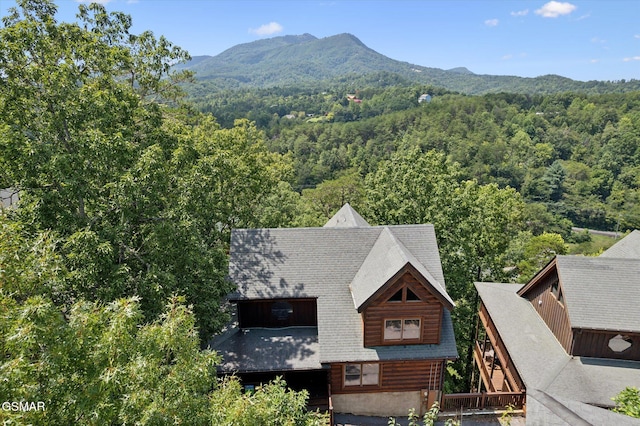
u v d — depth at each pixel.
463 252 31.73
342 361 19.02
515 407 20.22
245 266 22.11
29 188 16.94
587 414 12.15
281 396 11.91
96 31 27.12
